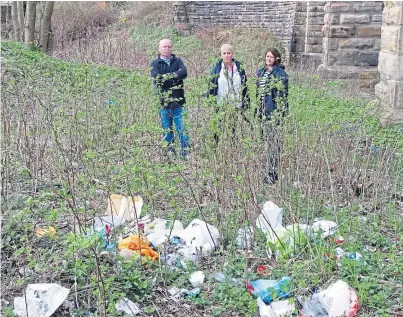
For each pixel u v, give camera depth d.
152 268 5.00
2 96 8.82
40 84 11.34
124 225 5.62
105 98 9.43
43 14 18.31
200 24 30.23
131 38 27.84
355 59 17.33
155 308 4.46
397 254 5.46
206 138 6.72
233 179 5.80
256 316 4.42
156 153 7.30
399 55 10.98
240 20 29.75
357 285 4.65
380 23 17.08
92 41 23.91
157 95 8.03
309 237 5.28
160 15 30.38
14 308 4.27
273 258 5.21
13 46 15.24
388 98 11.07
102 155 6.52
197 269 5.07
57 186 6.36
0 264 4.71
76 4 29.73
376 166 7.39
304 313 4.38
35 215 5.50
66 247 4.98
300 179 6.71
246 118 6.76
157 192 6.24
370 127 9.30
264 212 5.58
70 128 7.13
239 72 7.80
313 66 20.83
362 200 6.67
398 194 7.14
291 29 25.30
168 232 5.49
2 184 6.12
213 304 4.62
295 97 10.62
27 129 7.75
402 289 4.73
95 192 6.07
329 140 7.13
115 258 4.90
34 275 4.62
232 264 5.07
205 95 8.02
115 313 4.27
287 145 6.86
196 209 6.03
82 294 4.50
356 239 5.51
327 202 6.55
